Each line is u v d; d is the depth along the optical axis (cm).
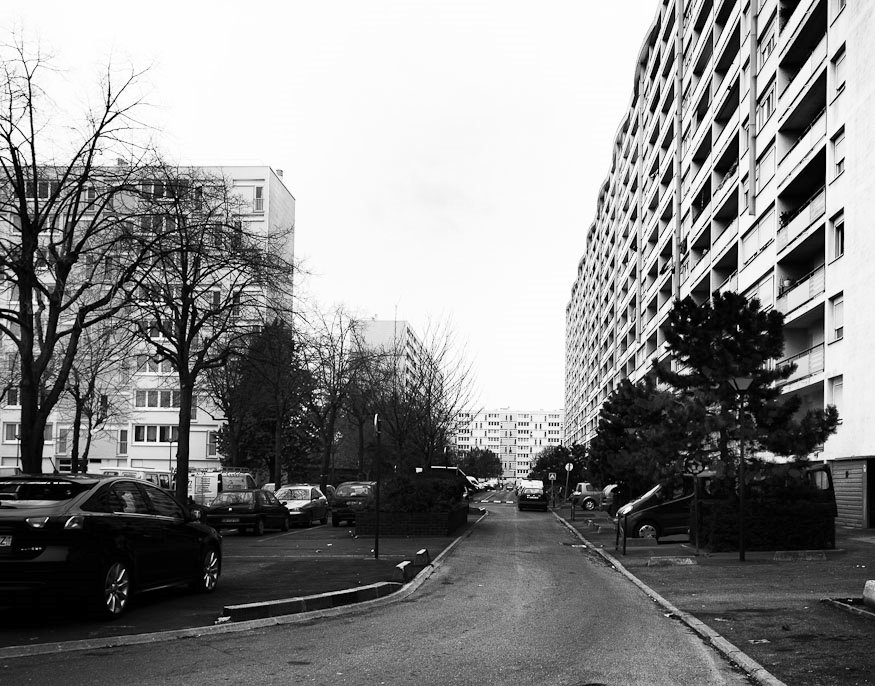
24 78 1812
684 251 4975
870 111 2497
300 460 6494
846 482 2828
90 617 966
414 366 4291
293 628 970
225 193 2812
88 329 3347
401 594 1302
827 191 2838
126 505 1050
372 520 2695
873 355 2475
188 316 3036
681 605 1193
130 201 2570
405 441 4066
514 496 9669
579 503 4831
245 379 4259
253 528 2825
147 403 6562
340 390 4519
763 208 3462
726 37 3994
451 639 904
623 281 7619
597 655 820
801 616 1034
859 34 2569
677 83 5072
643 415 2562
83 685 667
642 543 2452
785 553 1888
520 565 1862
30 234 1842
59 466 6356
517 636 930
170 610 1058
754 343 2105
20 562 892
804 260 3266
